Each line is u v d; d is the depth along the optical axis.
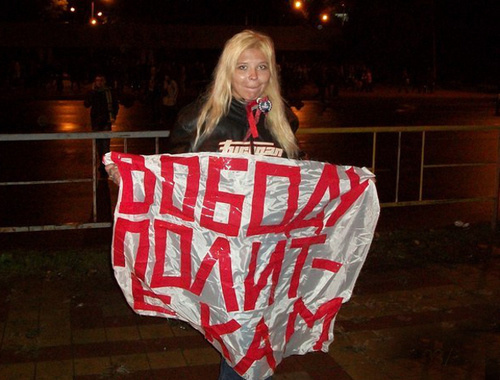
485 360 4.16
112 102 11.30
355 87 41.28
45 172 11.31
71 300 5.06
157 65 35.41
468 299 5.21
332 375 3.99
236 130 3.05
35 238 7.12
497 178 7.04
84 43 40.19
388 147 15.04
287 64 41.72
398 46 47.06
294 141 3.19
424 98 35.41
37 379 3.88
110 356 4.20
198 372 4.04
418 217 8.33
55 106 27.42
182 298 3.09
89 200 8.89
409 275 5.72
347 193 3.15
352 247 3.26
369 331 4.61
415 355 4.25
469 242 6.62
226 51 2.98
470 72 48.91
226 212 3.01
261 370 3.08
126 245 3.06
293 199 3.06
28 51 42.56
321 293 3.25
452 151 14.59
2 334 4.46
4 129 19.03
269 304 3.10
